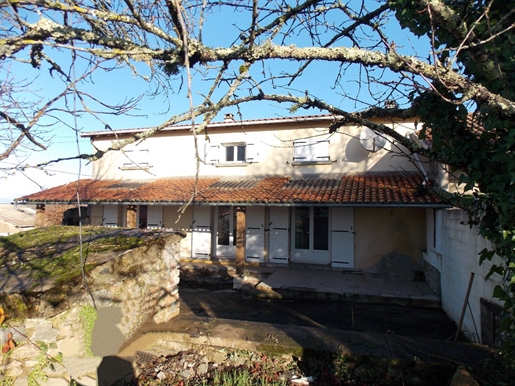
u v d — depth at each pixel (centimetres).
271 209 1144
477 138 277
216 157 1298
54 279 299
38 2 190
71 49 202
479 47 236
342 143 1150
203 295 900
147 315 419
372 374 350
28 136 201
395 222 1015
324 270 1065
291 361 378
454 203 299
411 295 790
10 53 188
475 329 488
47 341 303
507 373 301
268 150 1235
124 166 1425
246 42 259
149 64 232
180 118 263
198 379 374
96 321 338
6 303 286
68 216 1459
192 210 1241
